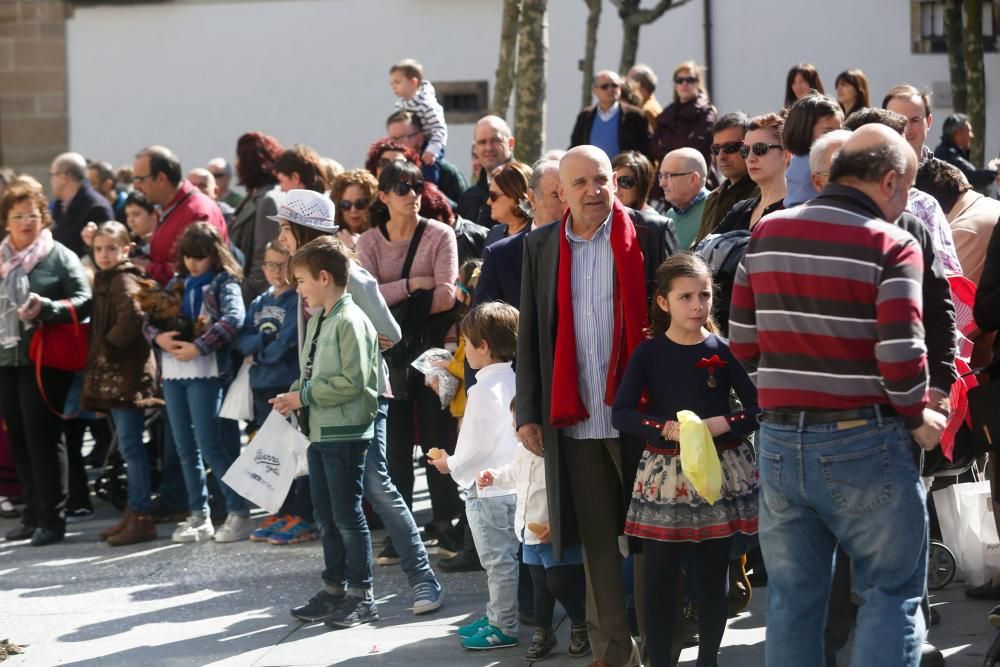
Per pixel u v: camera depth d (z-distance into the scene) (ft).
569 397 24.79
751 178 30.37
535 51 51.62
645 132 52.90
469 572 35.22
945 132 56.95
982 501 28.86
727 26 82.48
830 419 19.60
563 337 25.02
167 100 88.12
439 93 85.40
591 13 69.10
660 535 23.93
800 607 20.39
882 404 19.54
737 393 24.27
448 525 36.29
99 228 41.50
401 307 35.99
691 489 23.89
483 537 28.53
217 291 40.27
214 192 57.06
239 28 87.15
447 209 39.06
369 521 40.01
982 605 28.63
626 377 24.36
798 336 19.75
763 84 82.38
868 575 19.98
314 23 86.43
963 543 29.12
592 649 25.98
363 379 29.96
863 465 19.45
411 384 36.06
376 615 31.27
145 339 41.09
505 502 28.45
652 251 26.02
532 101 51.78
